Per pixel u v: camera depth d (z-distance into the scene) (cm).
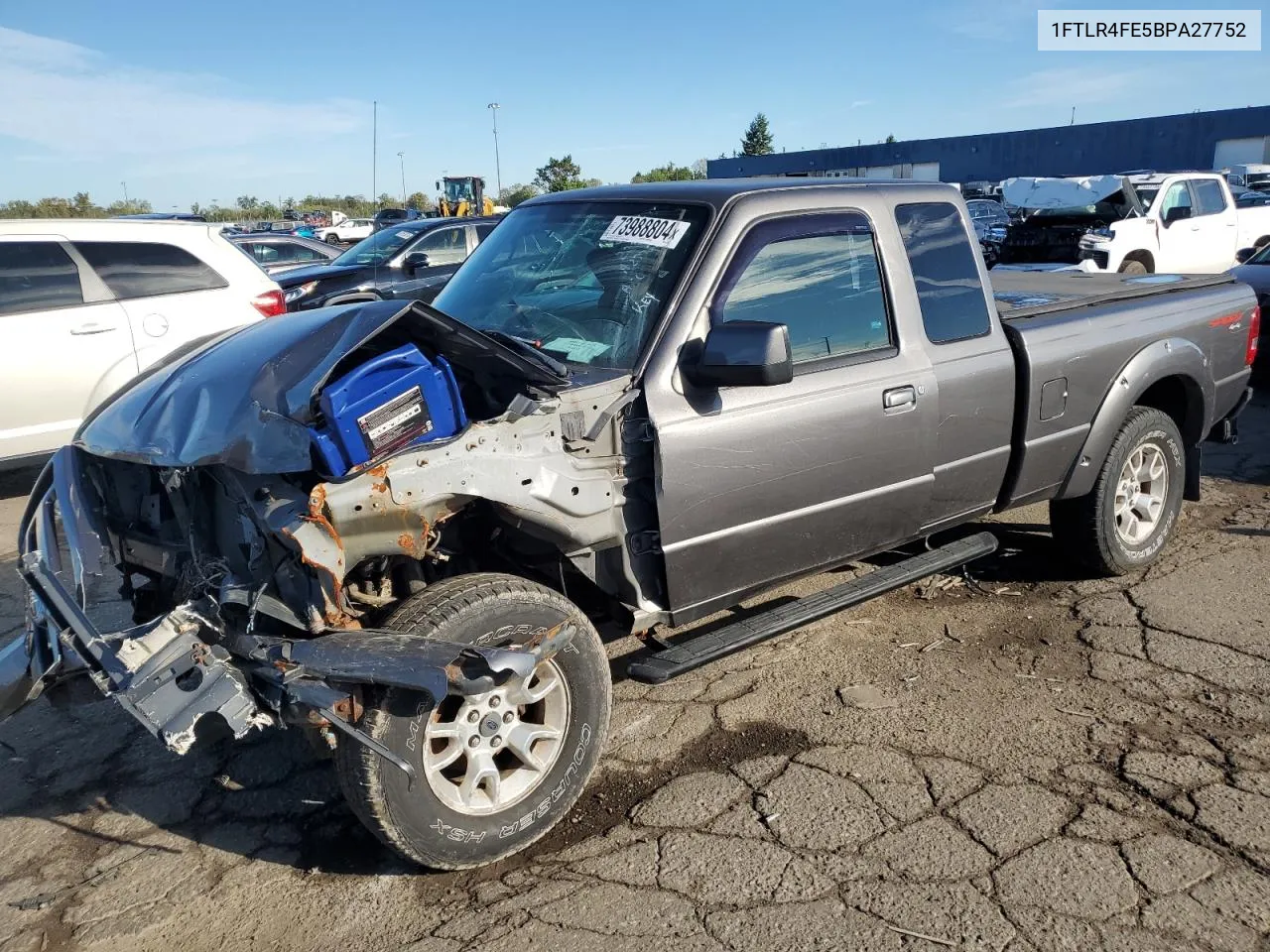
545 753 300
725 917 269
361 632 263
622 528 323
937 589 485
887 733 358
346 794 269
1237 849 288
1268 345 873
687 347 327
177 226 713
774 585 372
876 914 268
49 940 271
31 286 652
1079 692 382
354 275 1176
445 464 274
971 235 416
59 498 291
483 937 265
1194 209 1437
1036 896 272
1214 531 554
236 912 280
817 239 365
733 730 365
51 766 361
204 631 266
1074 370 434
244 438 260
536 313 367
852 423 362
